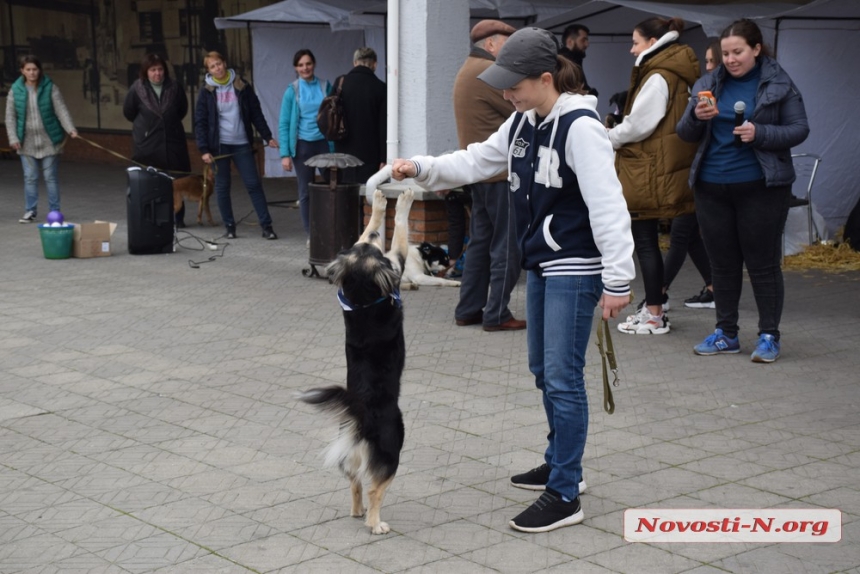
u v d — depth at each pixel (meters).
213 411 5.84
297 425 5.59
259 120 12.06
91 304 8.71
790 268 10.10
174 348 7.27
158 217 11.13
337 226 9.68
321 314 8.34
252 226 13.40
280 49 17.03
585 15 12.71
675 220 7.78
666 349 7.16
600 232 3.92
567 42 10.34
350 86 10.42
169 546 4.09
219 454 5.14
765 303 6.79
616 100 10.34
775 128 6.39
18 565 3.91
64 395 6.17
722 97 6.60
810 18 10.68
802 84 10.85
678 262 7.88
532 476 4.70
